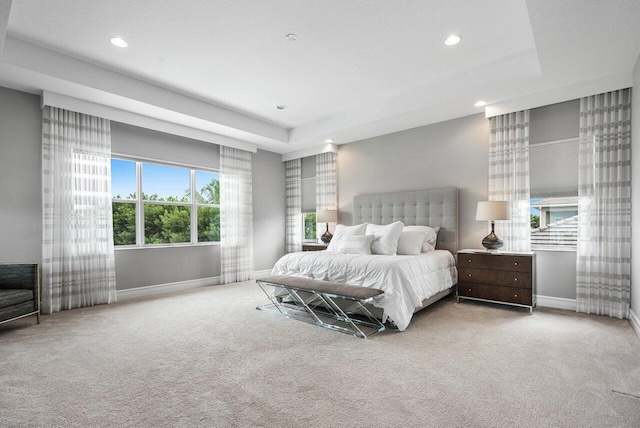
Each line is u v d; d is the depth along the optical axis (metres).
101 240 4.46
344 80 4.19
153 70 3.91
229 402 1.96
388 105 4.75
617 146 3.63
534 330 3.20
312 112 5.38
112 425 1.73
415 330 3.22
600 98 3.77
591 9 2.39
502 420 1.75
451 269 4.52
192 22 2.96
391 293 3.24
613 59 3.13
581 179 3.85
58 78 3.53
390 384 2.15
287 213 7.18
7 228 3.85
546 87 3.78
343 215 6.29
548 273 4.15
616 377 2.22
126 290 4.82
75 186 4.26
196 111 4.81
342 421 1.76
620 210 3.59
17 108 3.92
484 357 2.57
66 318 3.75
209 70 3.90
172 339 3.04
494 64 3.74
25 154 3.97
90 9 2.77
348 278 3.66
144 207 5.19
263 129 5.83
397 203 5.40
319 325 3.43
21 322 3.59
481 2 2.70
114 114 4.44
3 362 2.54
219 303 4.45
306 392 2.06
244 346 2.85
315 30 3.10
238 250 6.17
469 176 4.77
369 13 2.84
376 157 5.81
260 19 2.92
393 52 3.51
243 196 6.29
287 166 7.22
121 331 3.28
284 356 2.63
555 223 4.16
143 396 2.03
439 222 4.94
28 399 1.99
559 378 2.21
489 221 4.57
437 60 3.70
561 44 2.87
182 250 5.52
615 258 3.63
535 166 4.23
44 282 3.95
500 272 4.00
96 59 3.65
